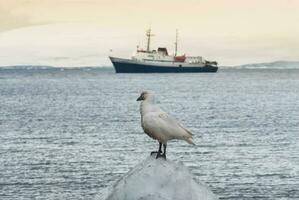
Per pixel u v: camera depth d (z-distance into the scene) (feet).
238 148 197.16
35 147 200.23
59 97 478.59
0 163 167.32
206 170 157.28
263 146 201.98
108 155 180.96
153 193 27.68
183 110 348.59
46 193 129.18
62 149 194.49
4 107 388.78
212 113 329.11
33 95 510.17
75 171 154.10
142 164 29.32
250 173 152.05
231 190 133.69
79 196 126.82
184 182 28.27
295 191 131.85
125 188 28.32
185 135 32.32
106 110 352.49
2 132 246.68
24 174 150.10
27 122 286.46
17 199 125.49
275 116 310.45
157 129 31.76
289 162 168.25
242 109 357.00
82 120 293.64
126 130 247.50
